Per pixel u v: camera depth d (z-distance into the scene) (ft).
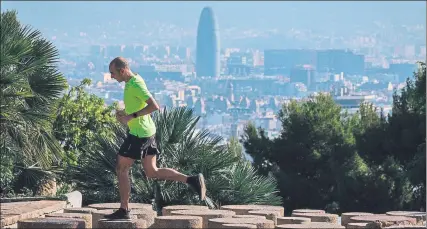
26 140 51.24
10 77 49.60
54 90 52.95
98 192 53.98
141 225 34.71
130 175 53.52
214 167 54.19
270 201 56.03
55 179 55.11
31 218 37.40
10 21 51.65
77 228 33.88
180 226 34.99
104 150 54.65
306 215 40.57
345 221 41.09
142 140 35.01
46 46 53.01
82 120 66.33
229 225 34.60
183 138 54.90
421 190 96.43
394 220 37.42
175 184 53.62
